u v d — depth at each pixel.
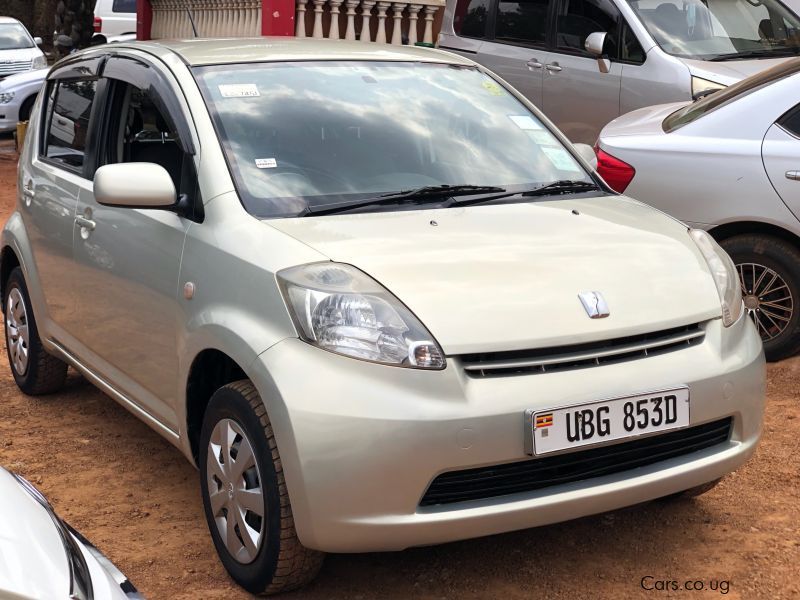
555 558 3.71
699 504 4.15
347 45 4.72
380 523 3.01
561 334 3.16
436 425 2.98
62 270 4.80
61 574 2.21
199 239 3.65
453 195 3.93
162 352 3.89
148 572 3.63
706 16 8.57
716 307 3.52
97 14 20.75
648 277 3.48
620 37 8.45
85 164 4.74
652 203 5.95
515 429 3.05
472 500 3.10
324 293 3.15
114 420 5.27
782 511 4.07
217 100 3.99
